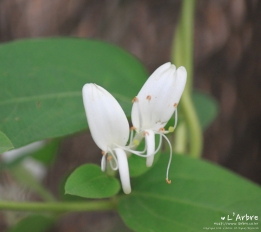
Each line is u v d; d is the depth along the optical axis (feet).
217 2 1.16
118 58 0.79
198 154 0.83
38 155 0.92
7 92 0.74
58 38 0.78
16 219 0.95
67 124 0.72
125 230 1.14
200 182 0.73
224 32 1.18
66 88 0.75
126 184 0.68
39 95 0.74
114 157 0.68
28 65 0.76
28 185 0.91
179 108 0.84
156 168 0.74
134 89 0.78
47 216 0.86
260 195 0.72
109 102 0.67
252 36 1.17
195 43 1.20
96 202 0.75
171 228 0.70
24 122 0.72
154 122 0.69
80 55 0.78
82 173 0.69
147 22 1.19
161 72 0.68
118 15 1.20
